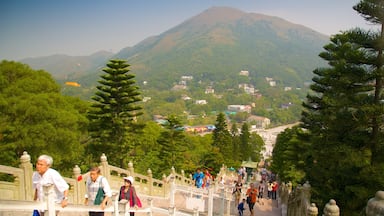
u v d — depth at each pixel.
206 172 24.34
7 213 7.94
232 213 18.11
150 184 19.55
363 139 16.11
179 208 16.89
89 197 7.45
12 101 20.02
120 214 7.80
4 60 22.94
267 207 22.03
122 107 26.81
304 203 10.88
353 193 15.64
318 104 22.12
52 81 25.16
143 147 47.28
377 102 15.58
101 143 26.59
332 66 20.80
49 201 5.71
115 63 25.94
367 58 15.45
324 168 18.98
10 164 19.84
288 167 36.94
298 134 24.92
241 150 83.06
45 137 19.94
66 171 24.91
